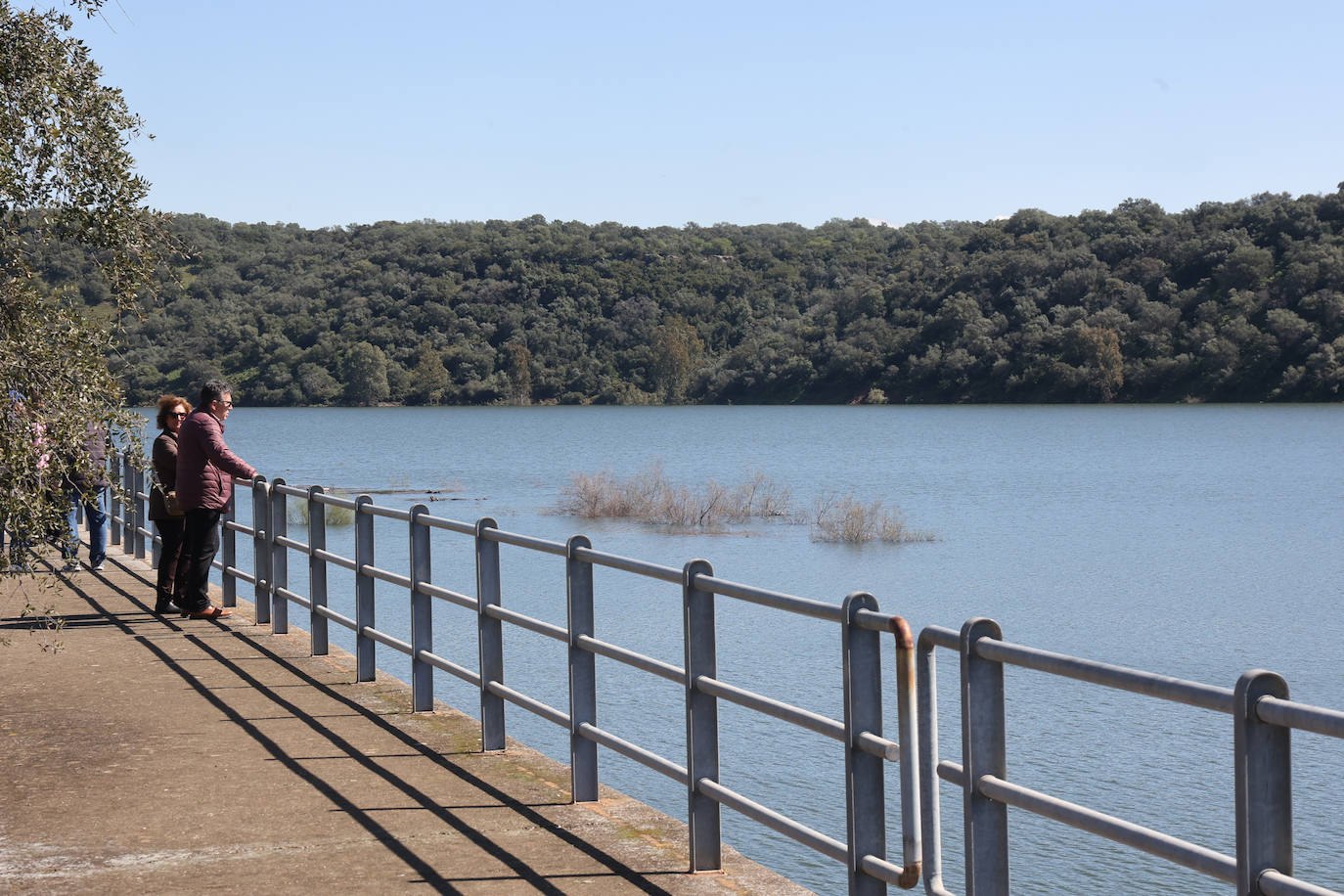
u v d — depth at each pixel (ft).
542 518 133.08
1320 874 28.94
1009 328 530.27
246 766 20.77
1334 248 486.38
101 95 22.54
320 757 21.33
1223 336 479.82
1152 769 36.11
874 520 112.57
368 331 622.13
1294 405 449.06
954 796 34.96
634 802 18.93
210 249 633.20
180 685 26.91
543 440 334.85
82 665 28.86
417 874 15.76
